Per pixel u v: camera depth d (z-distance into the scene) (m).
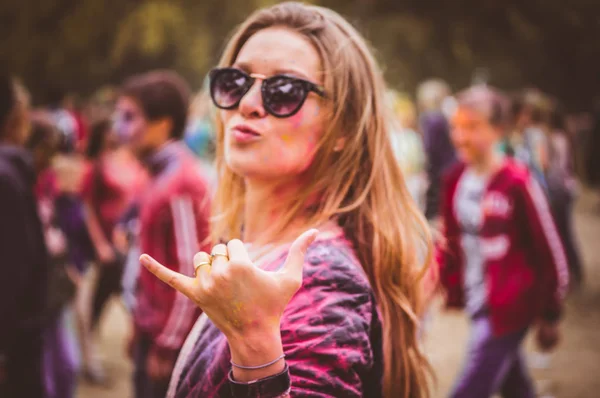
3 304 2.27
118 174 4.25
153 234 2.36
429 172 5.67
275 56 1.04
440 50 18.31
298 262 0.79
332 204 1.04
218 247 0.80
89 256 4.24
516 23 18.20
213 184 1.41
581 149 8.58
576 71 20.03
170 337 2.28
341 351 0.83
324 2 17.38
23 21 14.43
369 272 1.06
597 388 4.07
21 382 2.57
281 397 0.78
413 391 1.11
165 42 14.35
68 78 14.88
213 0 14.73
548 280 2.79
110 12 14.56
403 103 7.69
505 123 2.94
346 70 1.07
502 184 2.84
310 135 1.04
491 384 2.81
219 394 0.89
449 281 2.94
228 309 0.77
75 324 4.69
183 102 2.62
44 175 3.45
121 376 4.33
